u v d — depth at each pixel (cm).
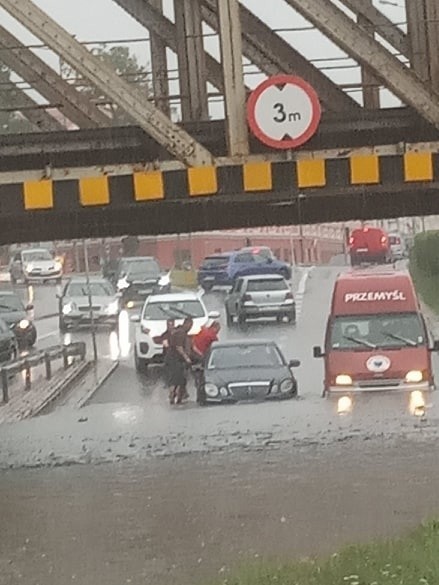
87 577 1261
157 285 5822
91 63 1675
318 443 2267
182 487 1872
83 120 1998
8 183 1791
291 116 1692
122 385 3588
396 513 1550
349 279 3012
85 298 5012
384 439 2281
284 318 4975
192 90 1878
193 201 1773
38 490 1912
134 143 1858
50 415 3006
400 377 2905
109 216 2008
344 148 1781
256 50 1964
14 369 3378
